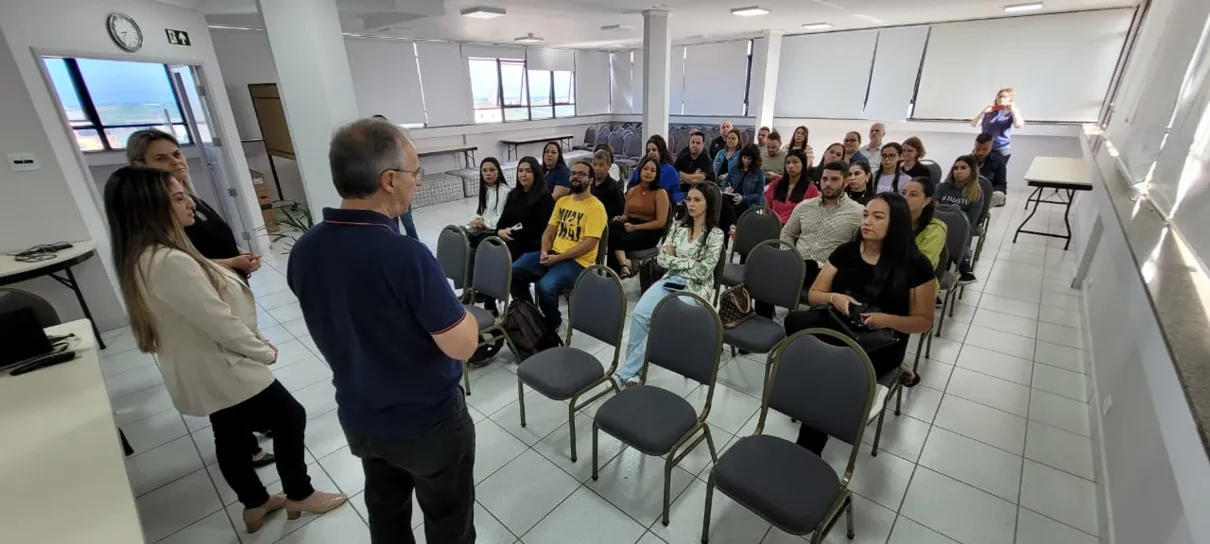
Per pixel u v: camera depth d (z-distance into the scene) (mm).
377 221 1019
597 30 7133
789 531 1368
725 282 3012
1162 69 2697
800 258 2484
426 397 1139
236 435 1607
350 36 7371
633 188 3947
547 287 2941
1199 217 1487
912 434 2195
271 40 3184
